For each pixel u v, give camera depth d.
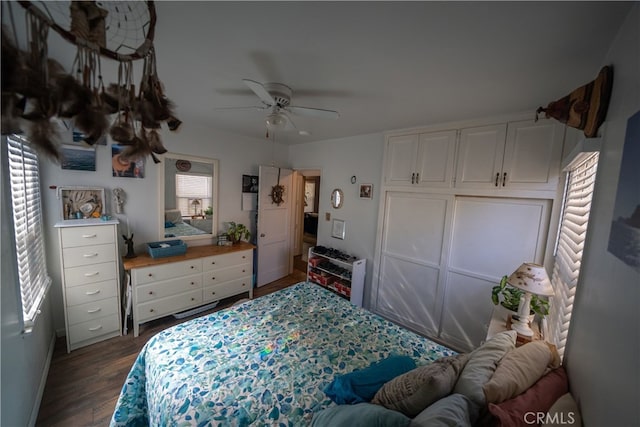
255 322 1.95
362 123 2.75
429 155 2.71
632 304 0.71
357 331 1.89
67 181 2.42
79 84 0.76
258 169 3.98
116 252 2.48
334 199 3.72
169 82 1.82
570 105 1.26
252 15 1.10
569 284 1.50
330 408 1.12
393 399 1.14
